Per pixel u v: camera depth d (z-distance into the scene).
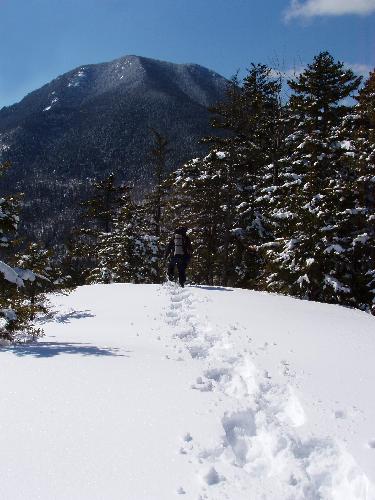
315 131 18.38
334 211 15.06
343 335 8.39
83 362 5.99
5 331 8.61
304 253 15.33
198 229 25.95
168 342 7.77
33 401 4.59
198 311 10.63
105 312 11.34
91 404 4.55
